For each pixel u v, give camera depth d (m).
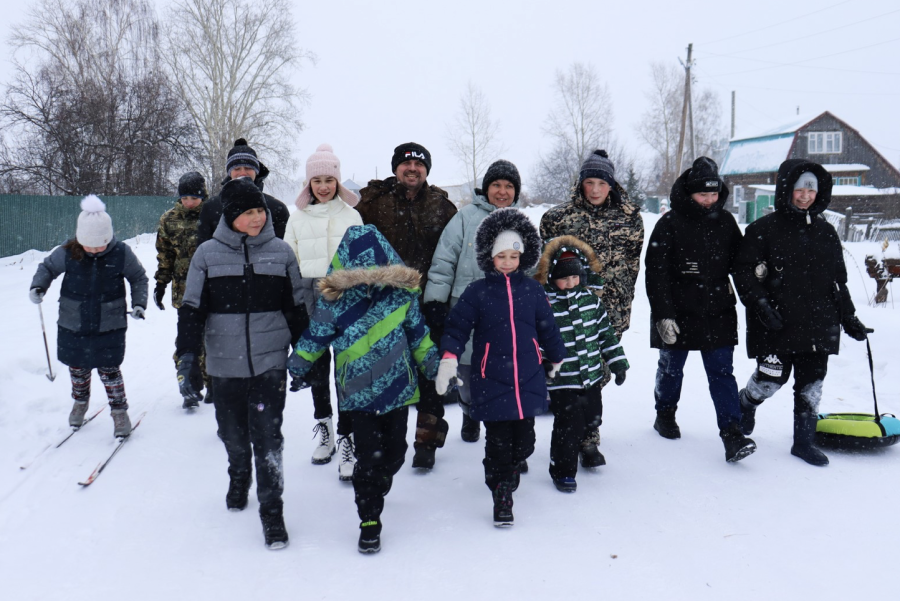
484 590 2.76
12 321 8.34
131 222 22.97
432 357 3.31
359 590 2.77
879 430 4.19
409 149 4.32
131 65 30.67
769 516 3.42
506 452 3.36
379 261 3.33
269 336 3.29
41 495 3.72
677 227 4.21
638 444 4.53
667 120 51.47
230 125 32.22
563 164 45.72
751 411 4.51
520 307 3.45
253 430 3.21
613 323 4.34
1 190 24.59
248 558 3.05
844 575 2.85
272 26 32.03
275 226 4.86
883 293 8.59
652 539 3.20
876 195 30.81
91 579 2.87
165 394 5.79
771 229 4.15
